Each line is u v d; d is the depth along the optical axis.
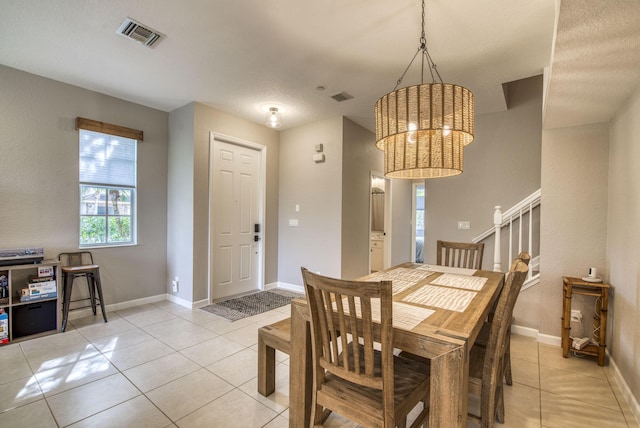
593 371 2.36
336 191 4.20
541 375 2.30
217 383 2.13
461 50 2.47
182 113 3.86
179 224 3.90
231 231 4.24
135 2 1.97
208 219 3.90
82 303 3.39
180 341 2.80
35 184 3.05
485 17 2.06
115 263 3.62
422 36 2.13
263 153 4.62
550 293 2.82
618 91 2.01
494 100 3.48
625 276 2.14
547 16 2.04
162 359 2.46
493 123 3.88
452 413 1.14
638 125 1.95
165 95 3.52
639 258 1.91
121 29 2.28
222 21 2.17
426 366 1.55
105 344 2.72
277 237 4.88
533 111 3.66
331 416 1.82
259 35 2.34
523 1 1.90
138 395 1.98
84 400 1.92
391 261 5.77
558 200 2.77
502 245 3.71
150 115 3.90
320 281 1.28
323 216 4.33
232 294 4.26
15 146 2.93
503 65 2.71
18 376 2.18
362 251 4.66
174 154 3.99
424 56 2.58
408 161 1.90
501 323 1.45
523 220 3.61
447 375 1.15
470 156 4.02
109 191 3.61
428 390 1.46
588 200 2.66
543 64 2.68
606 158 2.59
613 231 2.42
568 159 2.73
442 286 1.99
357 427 1.72
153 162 3.94
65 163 3.23
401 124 1.79
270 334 1.95
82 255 3.37
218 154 4.05
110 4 2.00
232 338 2.88
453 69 2.79
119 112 3.62
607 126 2.59
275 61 2.73
